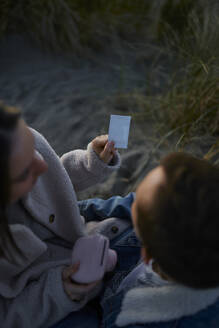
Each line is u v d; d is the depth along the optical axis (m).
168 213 0.65
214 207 0.63
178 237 0.65
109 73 3.19
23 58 3.37
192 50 2.51
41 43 3.45
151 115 2.61
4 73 3.20
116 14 3.65
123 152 2.37
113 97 2.87
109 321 0.97
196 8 2.94
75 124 2.65
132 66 3.24
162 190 0.67
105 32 3.50
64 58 3.39
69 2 3.51
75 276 1.03
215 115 2.28
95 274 1.03
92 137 2.54
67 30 3.41
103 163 1.31
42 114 2.75
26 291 1.04
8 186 0.72
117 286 1.18
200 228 0.63
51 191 1.18
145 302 0.83
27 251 1.04
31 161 0.77
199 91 2.30
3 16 3.42
